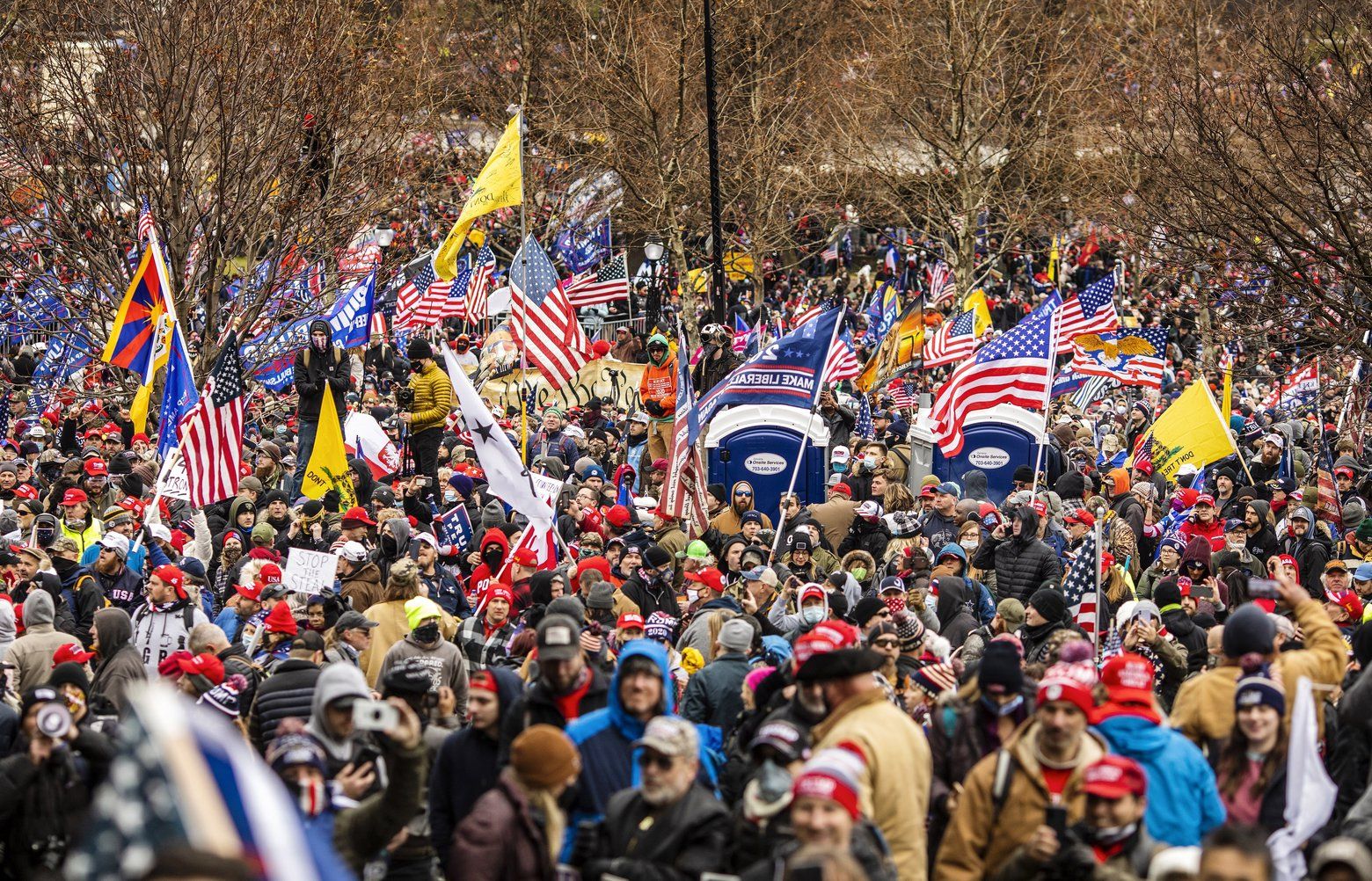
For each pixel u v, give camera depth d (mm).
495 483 35906
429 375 53219
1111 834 14812
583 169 107875
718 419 47938
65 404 63875
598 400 68312
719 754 20328
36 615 26578
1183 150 61031
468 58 109875
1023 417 50062
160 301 42844
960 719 18125
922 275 124688
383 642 28297
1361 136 48719
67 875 6078
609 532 41062
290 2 56750
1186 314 98125
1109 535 38500
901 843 15781
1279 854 16984
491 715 18609
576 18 110625
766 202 110875
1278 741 17812
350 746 17797
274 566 31625
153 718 6051
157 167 54375
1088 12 113812
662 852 15070
